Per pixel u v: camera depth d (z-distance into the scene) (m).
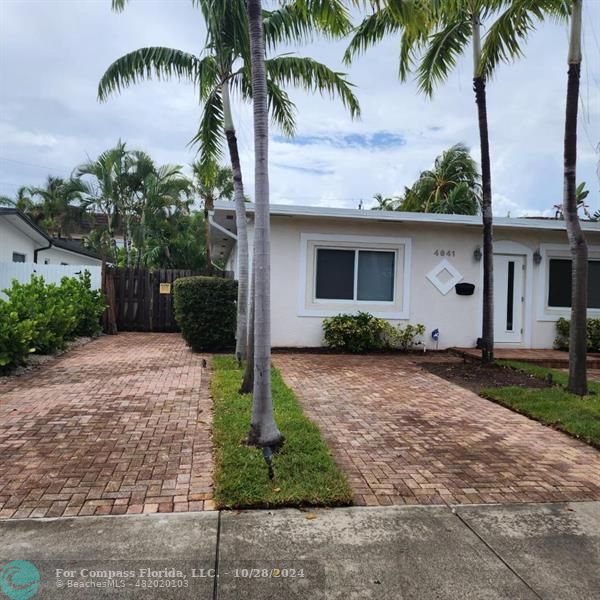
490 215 9.09
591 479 4.17
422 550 3.04
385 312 11.16
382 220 10.67
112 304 13.88
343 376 8.17
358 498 3.72
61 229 28.53
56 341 9.55
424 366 9.26
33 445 4.64
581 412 5.92
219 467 4.06
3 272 13.78
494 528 3.33
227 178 28.89
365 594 2.63
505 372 8.68
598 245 11.66
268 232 4.54
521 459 4.59
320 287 11.05
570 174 7.03
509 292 11.61
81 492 3.69
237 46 7.48
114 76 8.53
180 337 13.33
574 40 6.93
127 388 6.93
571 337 7.05
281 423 5.15
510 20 7.75
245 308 8.48
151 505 3.52
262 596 2.59
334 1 5.57
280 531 3.22
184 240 26.36
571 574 2.84
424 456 4.62
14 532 3.14
